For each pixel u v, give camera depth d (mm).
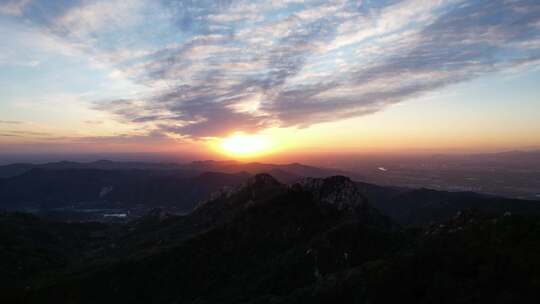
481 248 50844
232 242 91188
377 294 50156
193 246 89375
